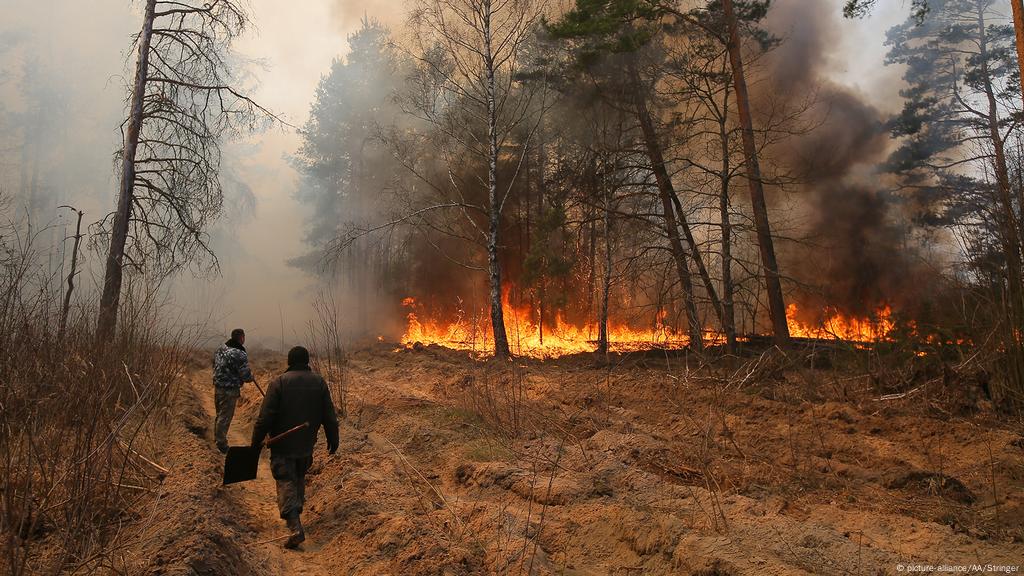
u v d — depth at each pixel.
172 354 9.55
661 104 21.36
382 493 6.61
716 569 4.61
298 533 5.71
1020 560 4.61
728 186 19.31
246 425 11.20
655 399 11.14
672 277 18.72
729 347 15.08
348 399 12.41
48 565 4.23
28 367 5.80
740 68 18.97
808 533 5.05
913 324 11.41
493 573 4.83
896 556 4.70
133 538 4.74
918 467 7.11
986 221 9.89
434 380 14.96
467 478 7.50
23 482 4.68
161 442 7.52
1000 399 9.12
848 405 10.00
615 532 5.59
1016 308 9.23
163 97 15.91
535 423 9.65
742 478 6.87
